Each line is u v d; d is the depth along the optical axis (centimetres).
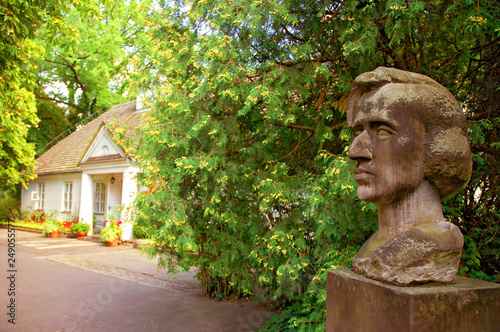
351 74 417
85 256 1109
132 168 1345
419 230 222
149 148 448
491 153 416
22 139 1566
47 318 547
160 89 438
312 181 421
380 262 221
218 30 416
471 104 427
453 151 223
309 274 448
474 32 405
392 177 226
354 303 233
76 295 676
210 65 394
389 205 238
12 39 699
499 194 429
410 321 194
